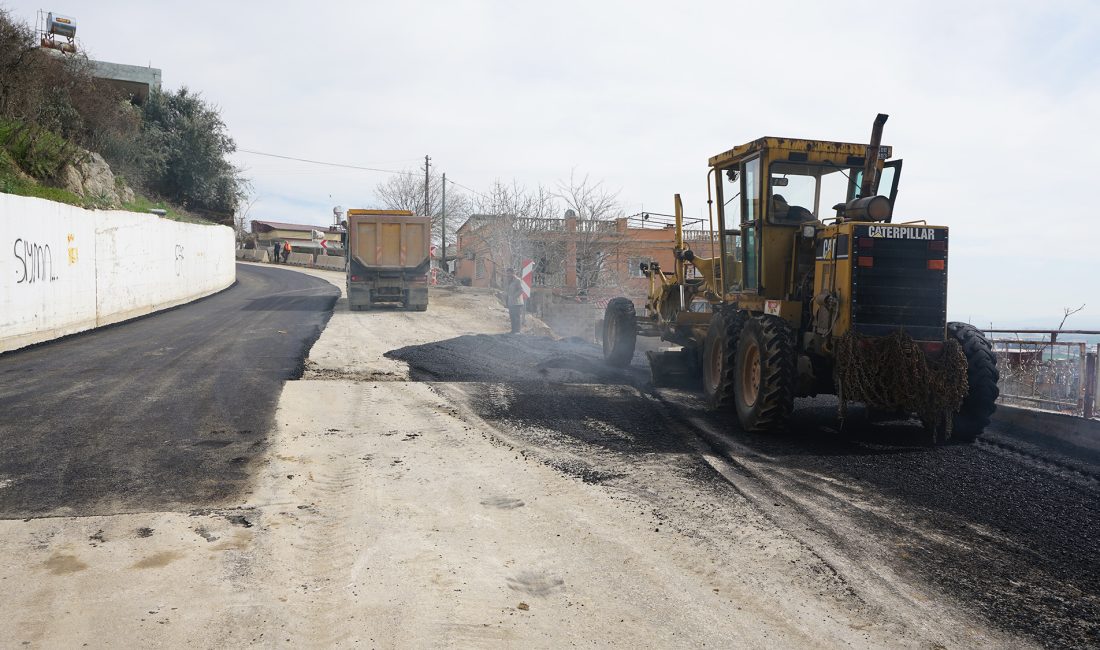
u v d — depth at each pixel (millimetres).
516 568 3592
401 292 19641
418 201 56500
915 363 6055
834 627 3057
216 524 4090
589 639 2912
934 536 4102
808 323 7105
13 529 3932
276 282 30422
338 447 5910
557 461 5582
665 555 3781
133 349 11031
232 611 3061
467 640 2867
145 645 2768
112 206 20391
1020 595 3385
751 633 2994
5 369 9125
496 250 31422
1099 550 3941
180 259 20359
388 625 2975
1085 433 6391
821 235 6773
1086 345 6484
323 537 3967
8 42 18391
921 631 3035
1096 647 2936
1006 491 4945
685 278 10000
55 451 5520
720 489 4918
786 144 7363
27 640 2775
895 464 5621
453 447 5977
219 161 38344
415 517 4309
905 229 6301
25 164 17453
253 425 6523
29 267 11180
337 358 10625
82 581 3303
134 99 37562
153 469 5121
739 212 8047
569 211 29828
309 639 2852
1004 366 7539
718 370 7848
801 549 3881
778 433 6684
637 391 8828
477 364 10656
